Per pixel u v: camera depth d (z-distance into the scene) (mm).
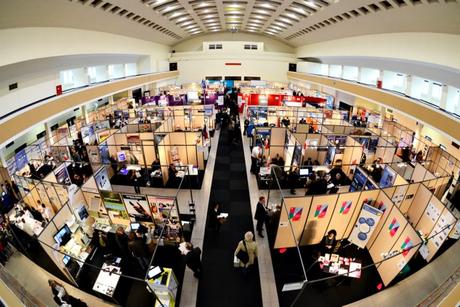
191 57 29859
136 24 17531
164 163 10344
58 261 5500
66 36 11641
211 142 14773
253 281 6113
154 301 5613
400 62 12531
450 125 9172
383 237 6309
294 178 9516
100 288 5570
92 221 7297
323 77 21906
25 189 8102
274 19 21359
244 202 9164
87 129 13461
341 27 15750
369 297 5566
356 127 12875
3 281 3242
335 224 6871
